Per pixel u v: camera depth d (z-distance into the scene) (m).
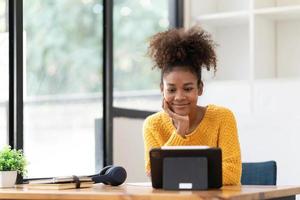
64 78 4.23
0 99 3.57
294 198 2.62
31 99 3.85
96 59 4.30
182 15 4.84
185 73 2.49
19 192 2.29
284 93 4.32
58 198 2.18
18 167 2.96
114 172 2.64
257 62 4.51
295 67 4.66
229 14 4.60
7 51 3.58
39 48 3.97
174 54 2.51
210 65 2.62
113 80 4.31
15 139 3.54
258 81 4.43
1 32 3.58
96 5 4.30
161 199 1.96
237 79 4.87
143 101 4.63
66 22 4.28
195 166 2.21
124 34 4.48
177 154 2.23
